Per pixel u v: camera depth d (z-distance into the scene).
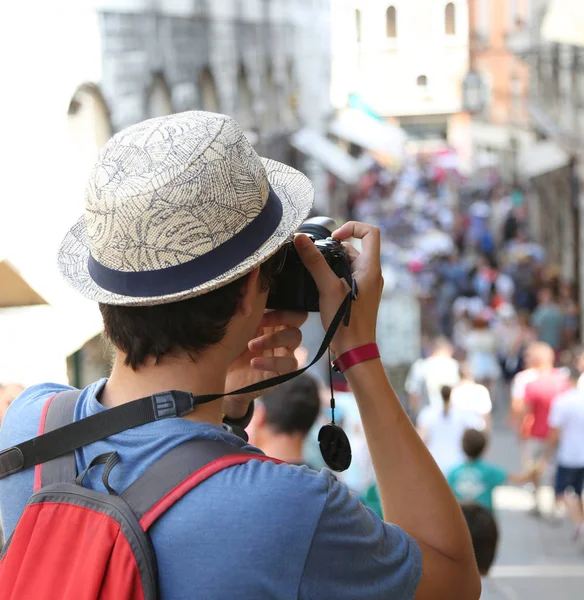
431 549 1.55
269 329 1.87
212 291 1.50
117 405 1.56
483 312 19.22
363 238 1.77
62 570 1.42
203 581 1.36
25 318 4.49
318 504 1.40
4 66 5.94
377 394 1.63
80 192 6.76
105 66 8.32
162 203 1.43
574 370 10.88
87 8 7.82
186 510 1.39
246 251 1.50
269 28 18.45
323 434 1.71
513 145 33.62
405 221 32.84
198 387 1.55
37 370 4.32
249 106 16.36
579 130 23.33
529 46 27.95
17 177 5.88
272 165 1.77
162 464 1.44
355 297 1.65
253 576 1.36
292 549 1.38
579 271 23.28
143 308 1.50
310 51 23.23
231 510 1.38
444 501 1.58
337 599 1.40
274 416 4.46
